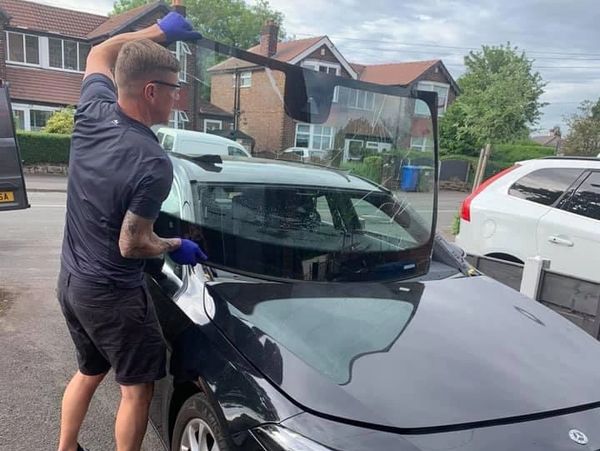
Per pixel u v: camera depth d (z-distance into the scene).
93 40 24.75
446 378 1.93
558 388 1.99
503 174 5.43
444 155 28.94
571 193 4.83
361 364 1.95
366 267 2.80
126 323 2.11
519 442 1.70
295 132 2.73
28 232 8.52
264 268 2.60
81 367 2.42
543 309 2.76
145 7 25.44
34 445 2.80
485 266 4.70
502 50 33.78
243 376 1.92
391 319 2.33
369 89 2.80
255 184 2.78
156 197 1.96
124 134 1.99
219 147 2.73
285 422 1.71
